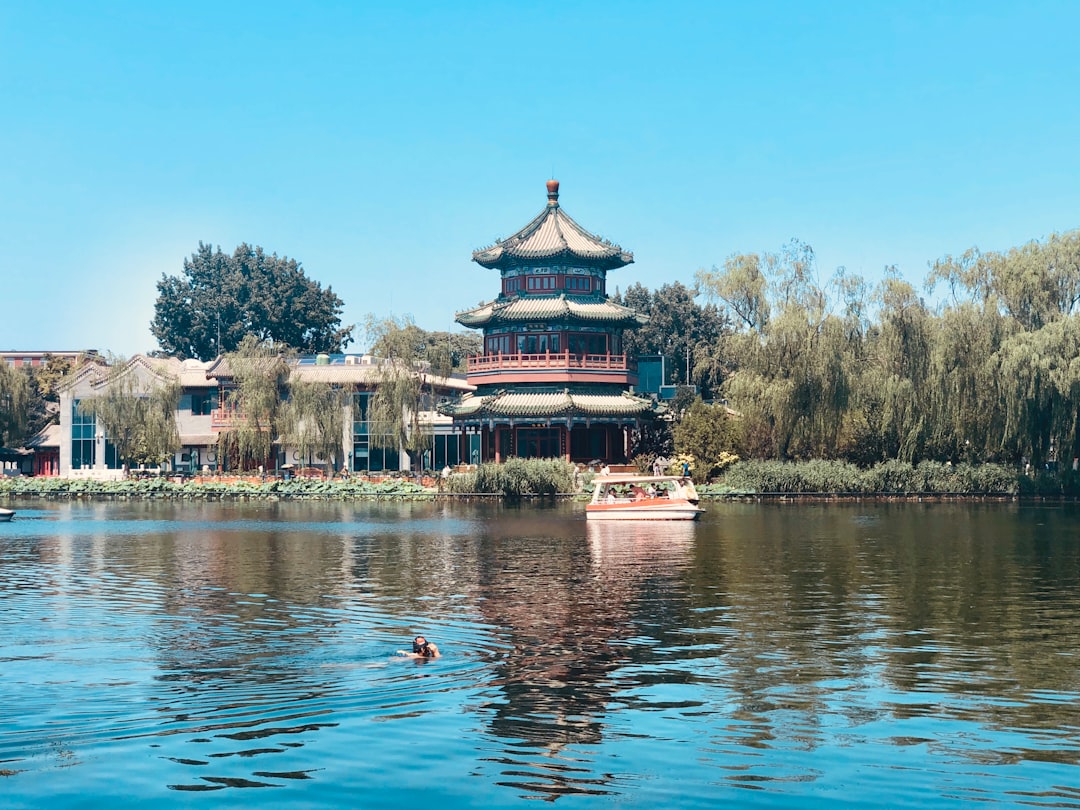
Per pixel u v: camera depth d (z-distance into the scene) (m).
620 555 57.19
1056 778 21.61
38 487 123.75
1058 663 30.81
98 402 128.38
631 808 20.22
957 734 24.27
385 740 23.75
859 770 22.05
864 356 104.94
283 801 20.52
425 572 50.34
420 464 127.62
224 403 133.88
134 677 28.98
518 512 92.12
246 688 27.77
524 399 125.44
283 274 193.50
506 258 128.75
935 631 35.41
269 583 46.72
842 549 59.56
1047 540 63.88
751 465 105.50
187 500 116.44
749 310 110.31
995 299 99.38
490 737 23.97
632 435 130.75
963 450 106.06
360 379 130.00
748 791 20.98
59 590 44.75
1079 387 93.31
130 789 21.06
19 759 22.59
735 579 47.56
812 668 30.19
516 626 36.31
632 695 27.34
